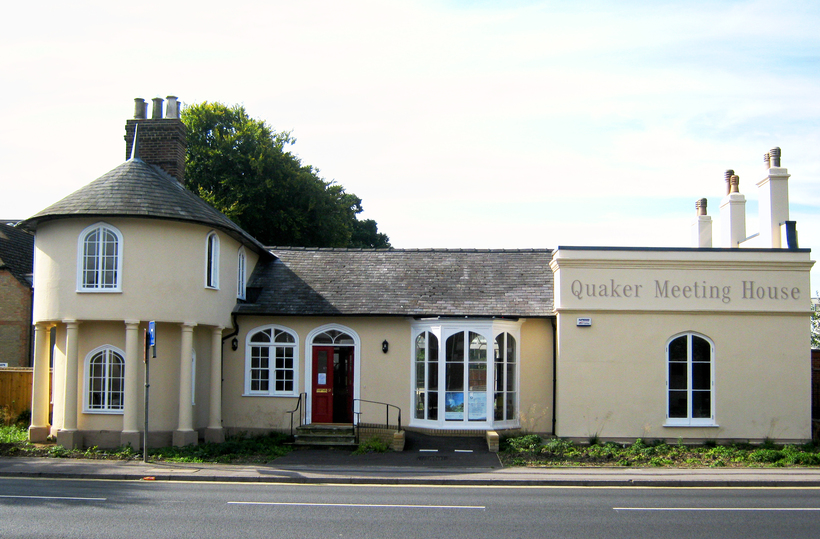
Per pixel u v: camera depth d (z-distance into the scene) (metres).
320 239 42.47
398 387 22.36
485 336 21.50
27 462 16.80
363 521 10.88
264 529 10.27
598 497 13.30
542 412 21.89
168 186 20.72
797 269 20.70
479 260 24.89
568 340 20.81
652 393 20.58
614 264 20.89
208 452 18.36
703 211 27.05
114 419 19.70
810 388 20.39
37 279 20.05
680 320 20.73
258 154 39.88
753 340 20.61
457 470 16.42
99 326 19.92
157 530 10.14
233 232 21.39
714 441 20.17
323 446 20.38
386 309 22.31
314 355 22.81
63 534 9.85
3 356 27.95
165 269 19.58
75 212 18.91
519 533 10.20
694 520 11.16
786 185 22.25
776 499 13.18
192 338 20.64
